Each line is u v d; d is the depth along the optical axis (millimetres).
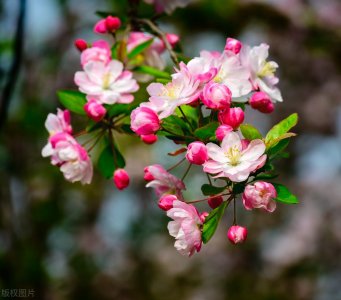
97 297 6559
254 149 1967
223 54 2201
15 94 5773
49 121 2445
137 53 2693
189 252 1985
